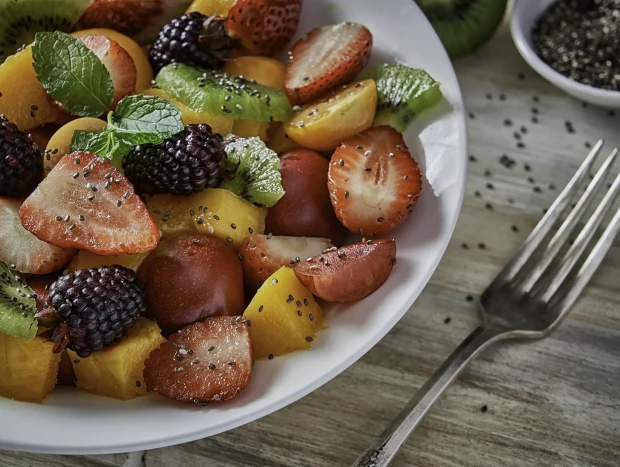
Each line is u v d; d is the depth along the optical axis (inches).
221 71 14.8
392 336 13.6
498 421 12.8
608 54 16.3
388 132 13.7
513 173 15.4
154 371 12.2
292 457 12.5
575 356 13.3
